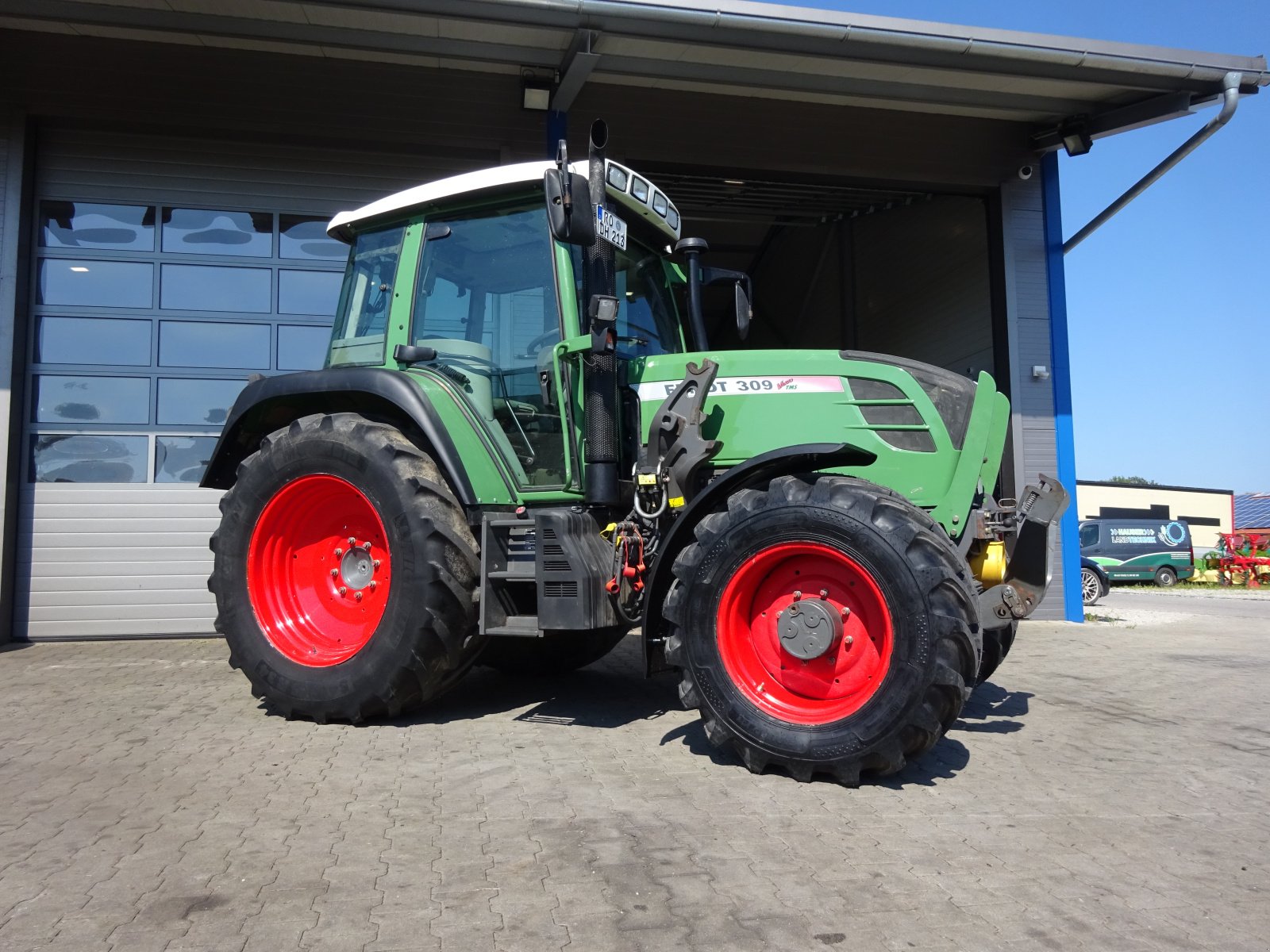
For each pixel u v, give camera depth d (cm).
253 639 388
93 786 286
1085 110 786
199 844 236
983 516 348
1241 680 523
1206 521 3328
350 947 180
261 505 397
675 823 253
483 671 520
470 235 412
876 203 923
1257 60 707
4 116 671
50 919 192
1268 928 194
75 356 684
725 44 652
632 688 465
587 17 623
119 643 657
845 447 305
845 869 222
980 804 278
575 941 183
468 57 675
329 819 256
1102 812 273
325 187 727
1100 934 190
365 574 398
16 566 666
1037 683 509
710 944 182
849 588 302
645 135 780
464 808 265
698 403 360
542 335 391
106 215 694
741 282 458
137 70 688
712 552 313
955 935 188
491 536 363
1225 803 284
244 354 709
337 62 714
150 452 689
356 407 422
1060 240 851
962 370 913
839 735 285
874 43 670
